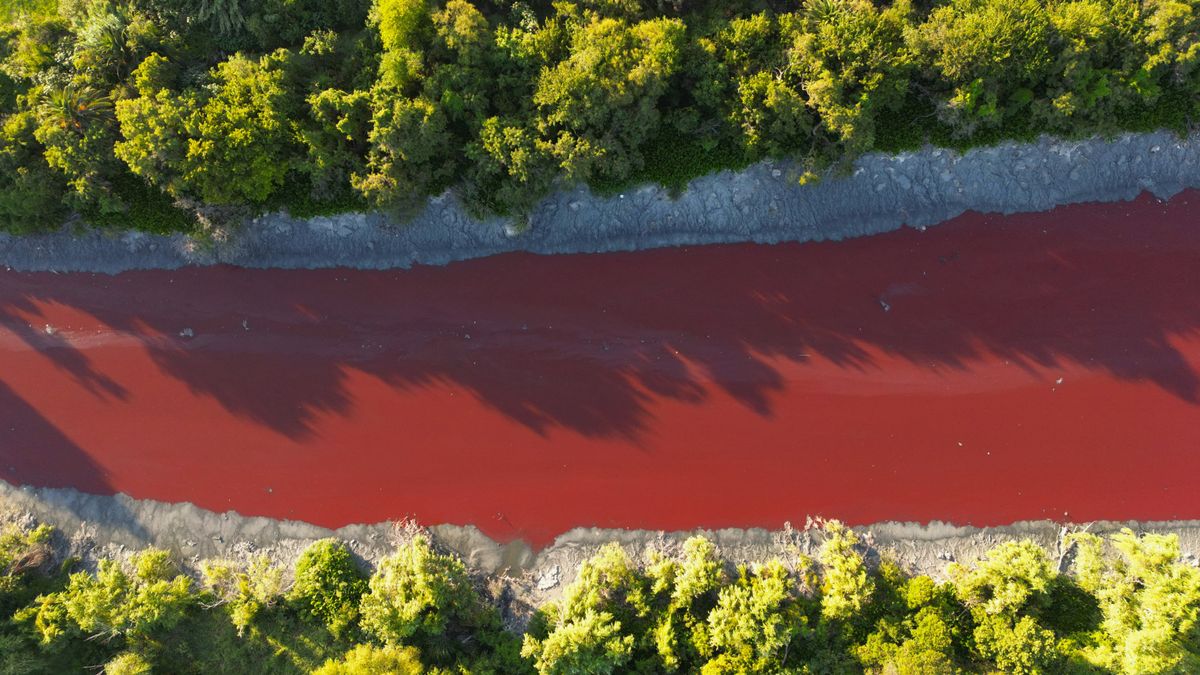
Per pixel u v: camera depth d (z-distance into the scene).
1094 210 41.31
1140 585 36.91
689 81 36.88
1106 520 40.59
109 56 36.94
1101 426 41.00
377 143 36.31
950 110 36.81
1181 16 34.38
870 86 35.34
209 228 40.03
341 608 39.94
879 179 40.88
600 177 39.72
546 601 40.91
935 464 41.41
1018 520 40.81
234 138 35.16
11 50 37.81
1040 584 36.62
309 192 39.78
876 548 40.78
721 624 37.06
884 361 41.78
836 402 41.81
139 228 41.06
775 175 40.34
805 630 37.28
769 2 37.84
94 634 39.31
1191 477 40.44
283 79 36.34
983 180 40.94
